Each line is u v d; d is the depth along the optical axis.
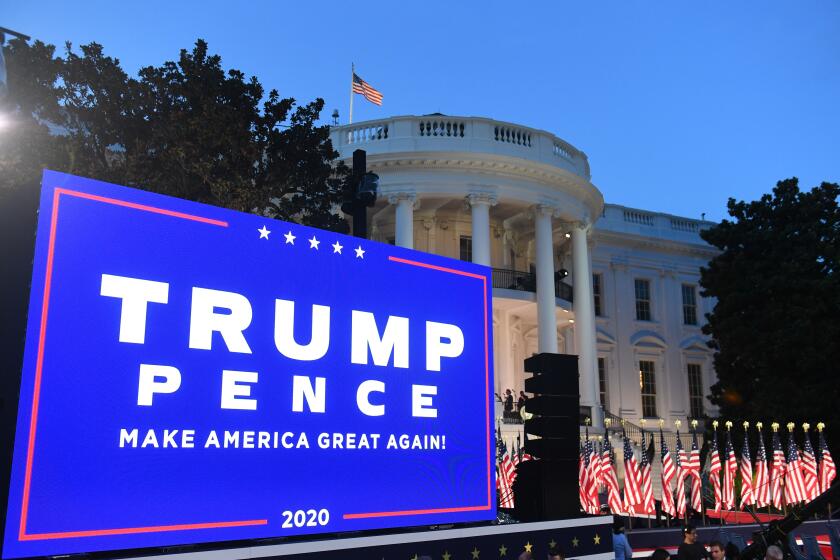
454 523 9.01
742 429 27.31
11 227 6.62
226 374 7.31
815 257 27.72
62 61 15.94
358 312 8.55
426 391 9.04
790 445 19.14
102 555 6.50
